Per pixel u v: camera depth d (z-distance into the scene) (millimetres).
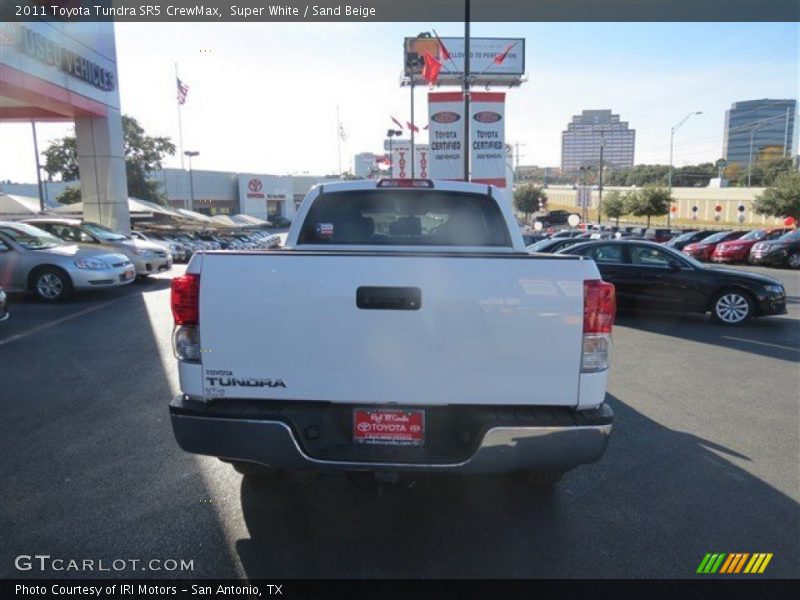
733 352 8234
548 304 2836
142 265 16016
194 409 2941
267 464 2920
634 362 7625
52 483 3982
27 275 12414
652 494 3877
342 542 3283
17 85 14930
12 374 6742
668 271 10703
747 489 3957
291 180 90312
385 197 4660
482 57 58125
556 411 2939
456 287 2834
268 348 2912
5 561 3098
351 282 2852
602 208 68625
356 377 2900
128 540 3289
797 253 23797
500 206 4598
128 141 49906
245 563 3088
